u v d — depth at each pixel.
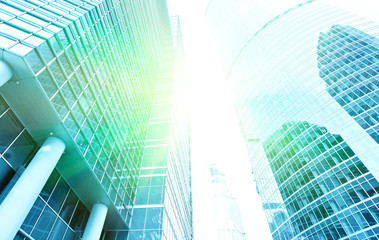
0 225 13.98
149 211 30.94
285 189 54.03
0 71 14.88
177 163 53.53
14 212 14.70
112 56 32.66
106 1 33.62
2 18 16.59
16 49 15.51
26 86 16.50
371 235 34.16
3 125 16.72
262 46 105.06
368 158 41.38
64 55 20.41
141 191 33.97
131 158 34.03
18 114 17.91
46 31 18.86
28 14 18.91
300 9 98.31
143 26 57.75
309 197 46.47
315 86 63.94
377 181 38.00
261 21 117.12
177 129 59.91
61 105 18.89
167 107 53.16
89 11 27.06
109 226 28.45
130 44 43.88
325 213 41.69
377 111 45.84
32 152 18.97
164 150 41.38
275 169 60.88
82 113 22.14
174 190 43.44
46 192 19.56
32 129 18.75
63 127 18.75
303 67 73.38
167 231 31.66
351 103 51.59
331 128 51.62
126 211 28.94
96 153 23.48
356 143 44.91
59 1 23.89
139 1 55.81
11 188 16.50
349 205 39.00
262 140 72.69
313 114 58.75
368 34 63.91
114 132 29.03
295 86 71.12
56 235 20.06
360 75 54.62
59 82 19.06
